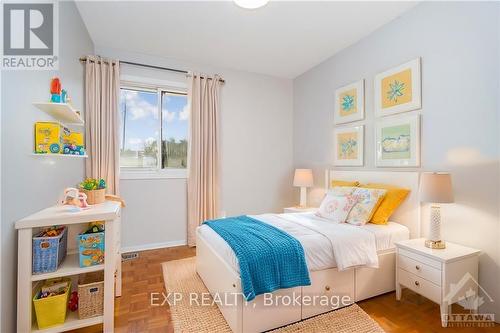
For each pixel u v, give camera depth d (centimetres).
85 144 299
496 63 187
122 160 350
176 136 379
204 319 187
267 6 244
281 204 441
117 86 321
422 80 239
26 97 156
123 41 312
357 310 197
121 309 201
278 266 170
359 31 291
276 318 175
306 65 389
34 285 165
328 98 364
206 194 370
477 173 198
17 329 144
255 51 341
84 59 285
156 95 367
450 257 178
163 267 285
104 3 240
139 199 344
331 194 284
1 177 132
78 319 165
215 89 378
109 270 167
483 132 194
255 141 419
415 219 239
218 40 310
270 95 431
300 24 275
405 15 254
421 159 240
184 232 370
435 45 228
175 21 269
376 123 286
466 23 205
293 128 448
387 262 223
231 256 177
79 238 163
